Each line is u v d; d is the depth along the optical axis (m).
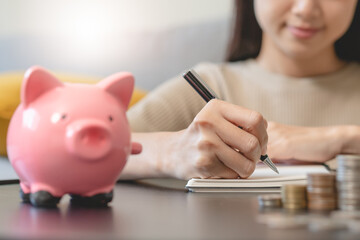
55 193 0.51
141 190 0.71
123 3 2.00
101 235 0.35
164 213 0.47
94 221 0.42
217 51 1.80
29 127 0.50
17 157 0.51
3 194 0.64
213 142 0.75
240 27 1.53
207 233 0.36
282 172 0.83
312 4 1.19
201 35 1.83
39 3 2.14
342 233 0.34
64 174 0.50
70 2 2.09
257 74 1.46
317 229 0.36
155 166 0.90
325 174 0.47
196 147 0.80
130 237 0.34
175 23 1.91
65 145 0.49
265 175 0.80
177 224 0.40
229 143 0.75
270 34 1.30
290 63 1.42
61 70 2.08
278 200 0.49
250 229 0.37
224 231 0.36
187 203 0.54
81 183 0.51
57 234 0.35
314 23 1.21
